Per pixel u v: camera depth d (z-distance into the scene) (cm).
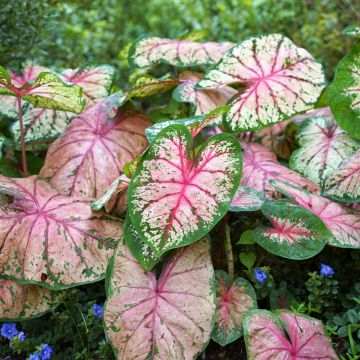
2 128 111
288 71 88
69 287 69
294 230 69
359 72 83
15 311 71
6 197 76
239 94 86
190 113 88
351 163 79
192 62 97
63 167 84
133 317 63
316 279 75
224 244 81
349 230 72
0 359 73
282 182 78
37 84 74
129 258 67
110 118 91
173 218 63
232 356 70
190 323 63
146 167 65
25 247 70
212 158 65
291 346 60
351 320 67
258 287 71
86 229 73
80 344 72
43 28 117
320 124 90
